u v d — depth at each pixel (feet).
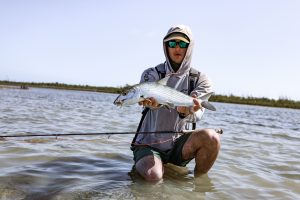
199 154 5.81
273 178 6.14
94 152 7.54
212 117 20.94
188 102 5.47
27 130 10.05
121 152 7.71
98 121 14.05
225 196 4.95
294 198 5.03
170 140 5.95
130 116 17.56
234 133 12.64
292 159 8.03
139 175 5.77
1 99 25.32
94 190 4.85
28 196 4.51
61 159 6.69
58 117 14.61
